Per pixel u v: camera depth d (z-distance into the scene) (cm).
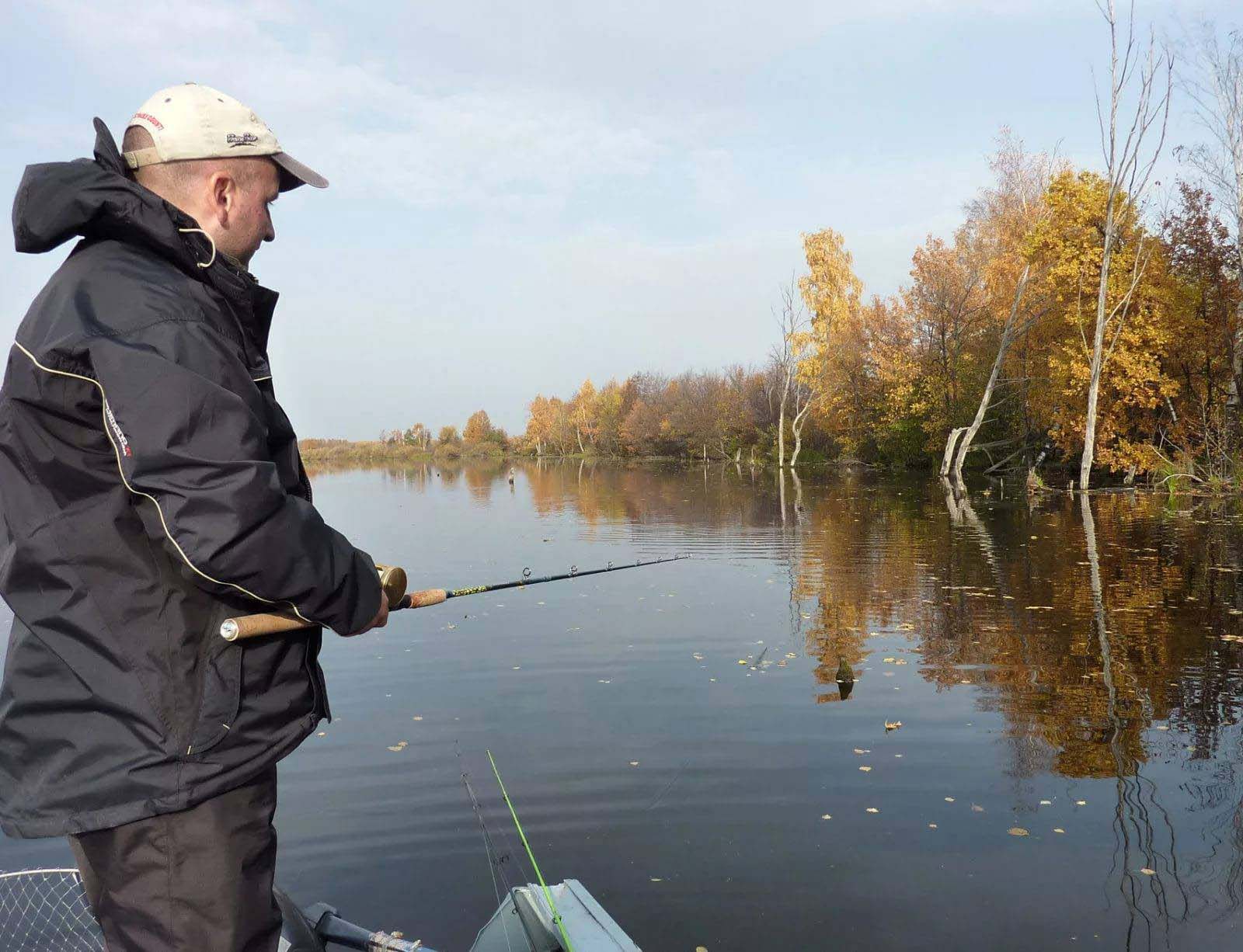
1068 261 2442
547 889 282
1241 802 441
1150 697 616
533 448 9856
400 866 395
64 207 151
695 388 7088
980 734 548
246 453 147
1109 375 2323
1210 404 2247
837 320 5028
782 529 1711
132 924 158
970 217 3588
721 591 1057
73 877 238
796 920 346
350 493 3500
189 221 160
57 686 154
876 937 333
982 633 811
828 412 4872
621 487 3478
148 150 165
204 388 146
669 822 433
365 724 590
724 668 712
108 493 150
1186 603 910
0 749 159
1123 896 359
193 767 154
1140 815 431
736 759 512
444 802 461
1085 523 1617
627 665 727
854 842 409
